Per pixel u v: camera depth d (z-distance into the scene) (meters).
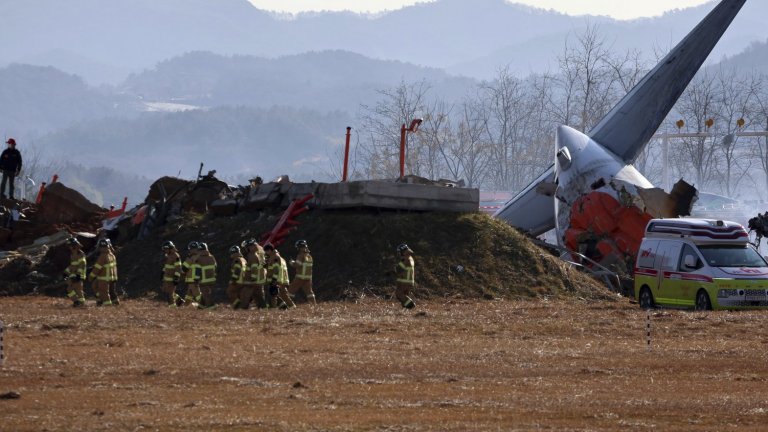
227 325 98.25
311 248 145.88
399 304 130.62
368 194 148.75
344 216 150.38
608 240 164.38
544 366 73.19
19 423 51.47
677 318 107.44
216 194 169.88
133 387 62.66
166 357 75.38
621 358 77.62
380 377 67.62
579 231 166.88
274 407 56.75
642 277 129.12
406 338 89.69
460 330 96.25
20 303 132.62
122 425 51.16
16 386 62.78
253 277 119.19
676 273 123.25
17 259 159.75
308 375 68.12
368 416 54.22
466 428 51.25
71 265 123.88
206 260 120.81
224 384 64.25
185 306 121.81
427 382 65.81
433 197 152.75
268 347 81.69
